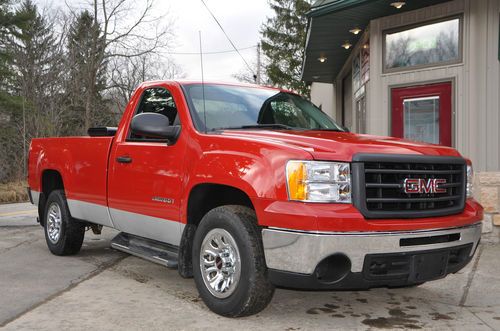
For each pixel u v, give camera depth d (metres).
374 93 8.95
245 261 3.97
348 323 4.21
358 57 11.12
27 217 10.45
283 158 3.79
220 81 5.47
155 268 6.09
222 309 4.20
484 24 7.75
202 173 4.32
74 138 6.28
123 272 5.86
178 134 4.75
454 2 7.98
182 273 4.63
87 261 6.40
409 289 5.27
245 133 4.43
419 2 8.11
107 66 29.86
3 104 22.45
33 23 23.50
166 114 5.18
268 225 3.79
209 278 4.34
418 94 8.48
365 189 3.76
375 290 5.23
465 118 7.93
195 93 5.05
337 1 8.40
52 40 22.56
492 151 7.73
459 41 7.98
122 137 5.50
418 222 3.87
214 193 4.57
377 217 3.77
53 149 6.73
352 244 3.63
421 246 3.90
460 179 4.41
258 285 3.96
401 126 8.67
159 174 4.86
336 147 3.88
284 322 4.19
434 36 8.30
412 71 8.51
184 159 4.59
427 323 4.24
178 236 4.76
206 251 4.35
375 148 3.95
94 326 4.04
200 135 4.52
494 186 7.50
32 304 4.57
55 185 7.10
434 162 4.11
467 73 7.89
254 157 3.98
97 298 4.80
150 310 4.45
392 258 3.81
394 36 8.79
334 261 3.75
